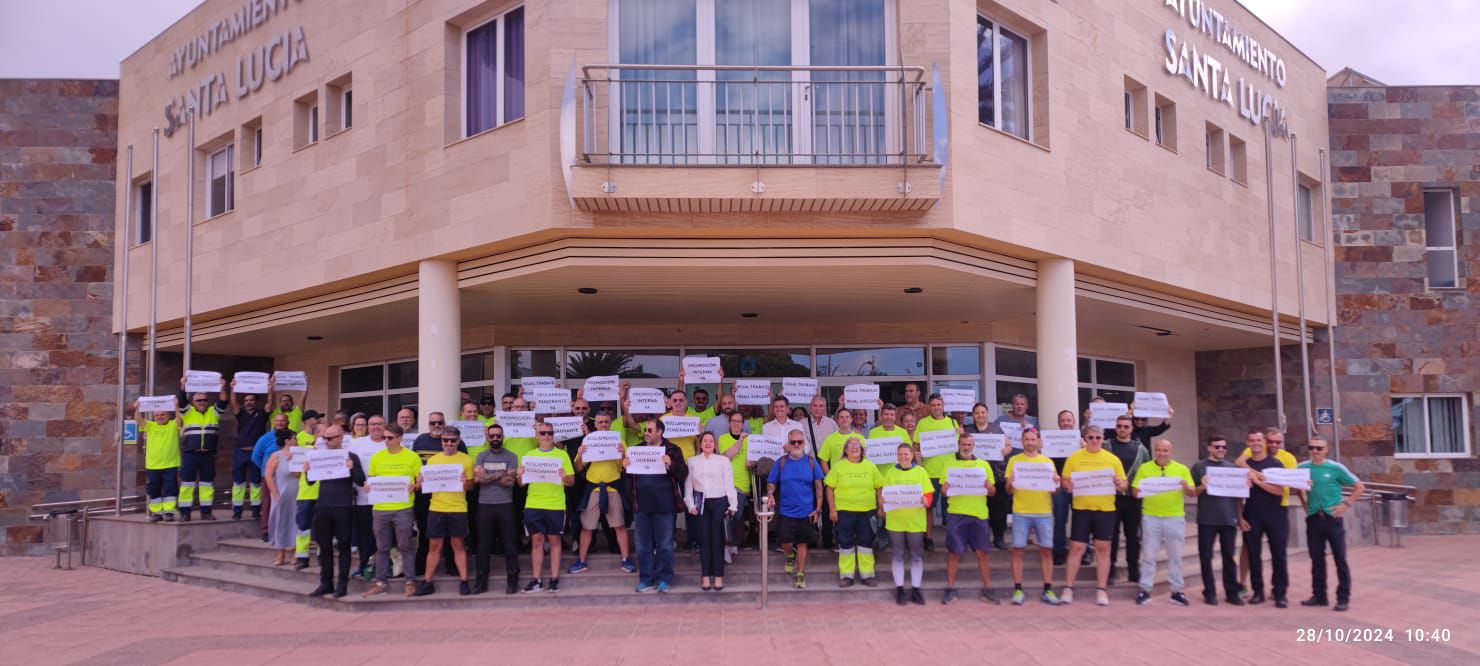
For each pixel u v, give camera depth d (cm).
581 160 1035
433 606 989
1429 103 1859
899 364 1555
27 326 1723
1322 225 1814
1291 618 922
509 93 1154
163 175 1605
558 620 924
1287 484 968
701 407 1168
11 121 1761
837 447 1085
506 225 1088
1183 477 994
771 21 1118
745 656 776
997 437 1040
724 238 1087
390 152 1223
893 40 1117
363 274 1245
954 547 989
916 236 1090
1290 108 1738
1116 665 741
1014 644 811
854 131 1094
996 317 1503
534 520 1009
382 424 1080
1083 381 1700
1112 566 1072
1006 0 1170
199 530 1318
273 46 1400
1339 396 1803
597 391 1109
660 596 995
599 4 1078
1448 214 1877
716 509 1006
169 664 791
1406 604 1002
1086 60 1273
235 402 1448
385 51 1242
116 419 1717
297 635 888
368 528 1070
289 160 1362
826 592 1011
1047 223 1182
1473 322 1819
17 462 1697
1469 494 1780
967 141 1093
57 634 930
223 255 1461
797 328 1548
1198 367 1953
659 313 1423
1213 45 1538
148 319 1619
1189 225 1427
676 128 1083
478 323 1522
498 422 1043
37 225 1744
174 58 1595
